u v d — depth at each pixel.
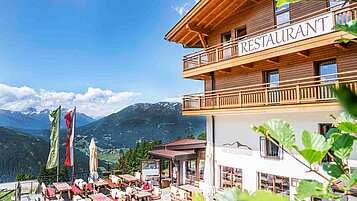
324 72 10.09
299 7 10.73
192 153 14.59
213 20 14.16
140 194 13.04
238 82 13.35
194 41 16.50
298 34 9.65
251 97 11.27
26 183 18.94
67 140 17.09
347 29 1.30
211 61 13.37
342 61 9.45
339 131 1.99
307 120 9.84
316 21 9.14
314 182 1.62
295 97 9.84
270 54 10.52
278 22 11.49
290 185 10.15
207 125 14.03
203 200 0.91
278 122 1.64
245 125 12.16
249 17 12.74
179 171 15.86
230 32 13.82
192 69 14.17
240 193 0.69
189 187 13.43
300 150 1.34
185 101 14.57
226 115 13.12
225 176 13.00
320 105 8.83
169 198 13.90
